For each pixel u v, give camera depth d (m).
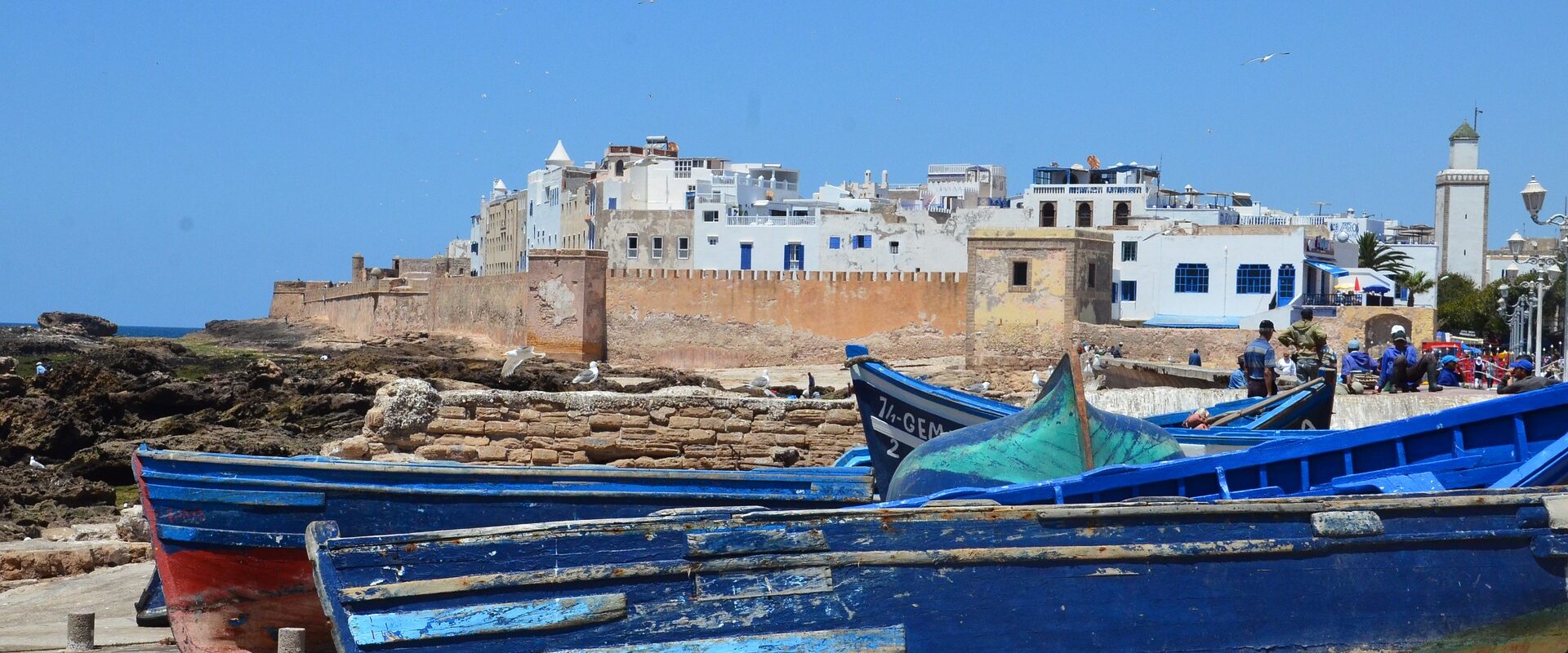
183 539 13.38
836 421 20.30
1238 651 9.33
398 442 19.88
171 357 85.38
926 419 17.20
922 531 9.31
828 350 77.69
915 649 9.15
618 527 9.16
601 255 80.19
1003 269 67.44
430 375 52.31
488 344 87.81
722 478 13.78
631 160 117.69
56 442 36.28
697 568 9.13
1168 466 10.98
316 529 9.25
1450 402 26.31
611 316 80.50
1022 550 9.31
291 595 13.33
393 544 9.05
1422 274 89.56
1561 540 9.71
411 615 8.98
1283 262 70.88
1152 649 9.30
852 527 9.28
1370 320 62.88
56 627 15.41
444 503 13.22
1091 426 12.08
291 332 126.38
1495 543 9.67
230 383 45.59
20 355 84.06
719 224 92.94
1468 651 9.59
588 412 20.12
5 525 22.70
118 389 43.84
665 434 20.20
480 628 8.98
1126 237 72.56
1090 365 41.31
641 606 9.08
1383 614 9.49
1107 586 9.34
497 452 19.97
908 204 102.88
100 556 19.06
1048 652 9.23
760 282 78.50
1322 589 9.45
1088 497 10.83
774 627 9.09
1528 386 19.48
